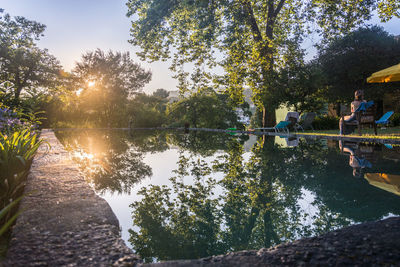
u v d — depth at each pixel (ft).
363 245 3.23
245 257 3.11
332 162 11.40
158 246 3.82
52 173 6.89
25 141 6.85
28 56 76.23
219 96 69.51
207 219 5.07
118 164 12.07
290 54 43.01
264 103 39.73
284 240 3.93
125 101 85.51
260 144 22.33
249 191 7.21
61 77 81.20
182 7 40.16
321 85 45.27
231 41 34.78
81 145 21.44
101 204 4.56
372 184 7.30
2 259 2.74
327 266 2.75
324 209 5.33
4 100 17.61
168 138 32.94
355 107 23.24
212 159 13.87
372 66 47.32
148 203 6.18
